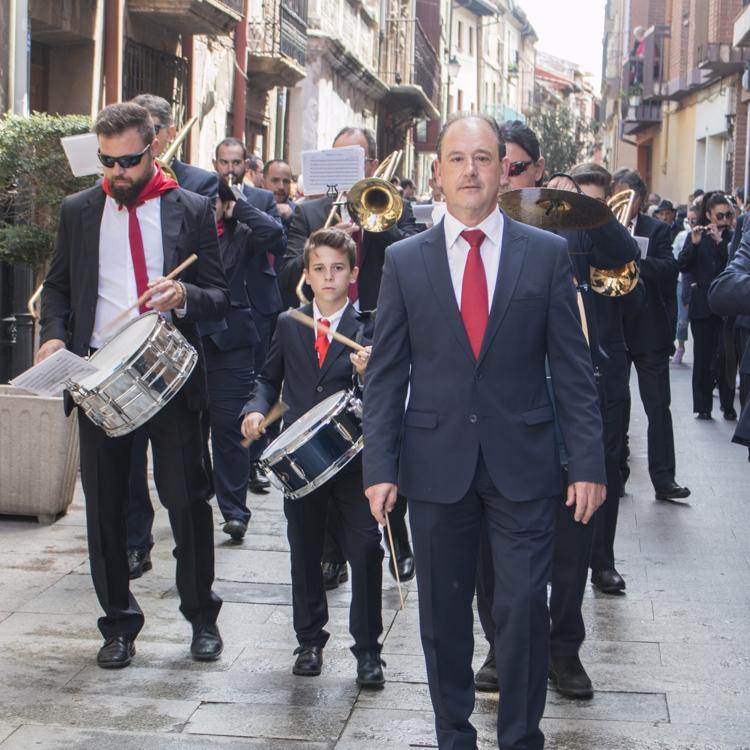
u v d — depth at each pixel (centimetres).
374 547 501
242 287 741
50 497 747
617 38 6800
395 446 401
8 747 432
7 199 884
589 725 461
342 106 2898
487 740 448
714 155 3559
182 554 526
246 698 487
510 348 397
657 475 866
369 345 542
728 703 484
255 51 2036
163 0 1495
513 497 390
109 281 517
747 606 616
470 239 401
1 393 769
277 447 498
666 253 820
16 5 1068
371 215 667
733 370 1207
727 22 2956
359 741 446
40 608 596
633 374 1750
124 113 496
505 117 6600
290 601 619
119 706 475
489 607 488
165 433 518
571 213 506
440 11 4750
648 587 649
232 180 850
